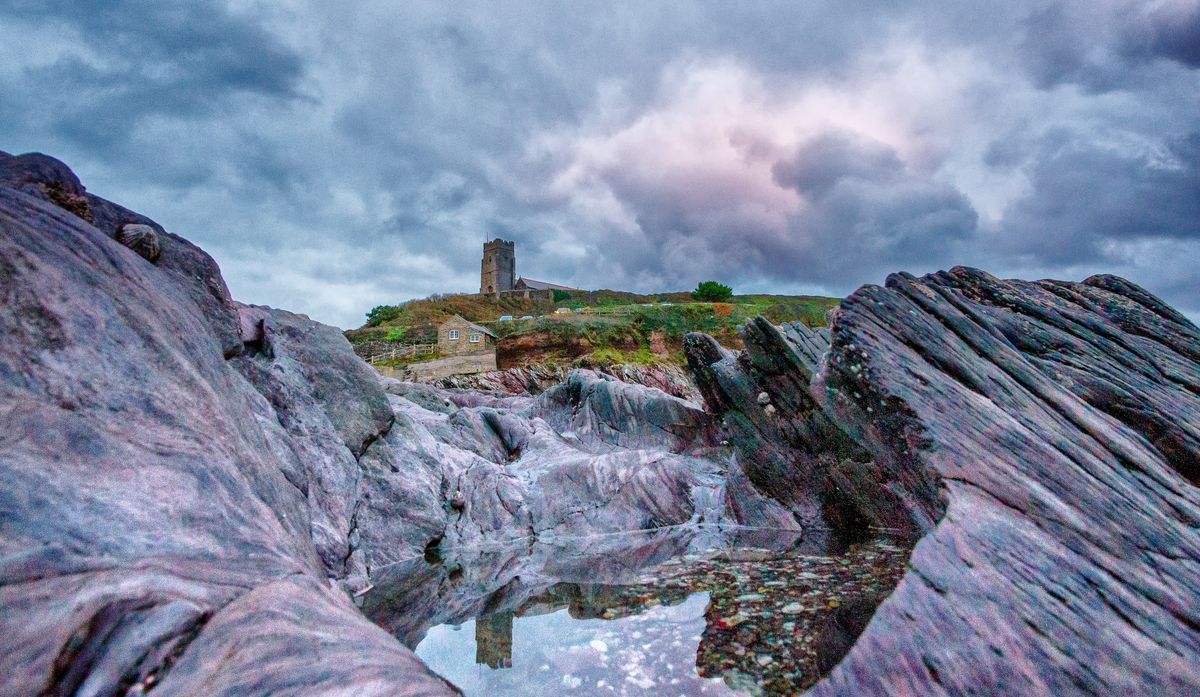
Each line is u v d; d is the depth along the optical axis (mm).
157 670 2357
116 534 3037
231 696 2289
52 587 2506
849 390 5855
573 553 10203
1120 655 3332
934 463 4855
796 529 12219
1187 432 6117
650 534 12094
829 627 5684
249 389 7645
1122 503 4633
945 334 6422
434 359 70500
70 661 2238
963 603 3600
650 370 58812
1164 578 3945
